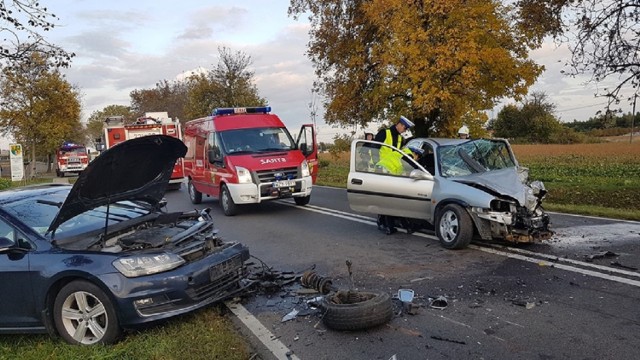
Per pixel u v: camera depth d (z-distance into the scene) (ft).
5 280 15.87
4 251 15.71
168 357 13.74
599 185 58.70
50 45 51.34
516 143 230.68
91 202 16.42
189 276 15.89
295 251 26.53
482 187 24.08
